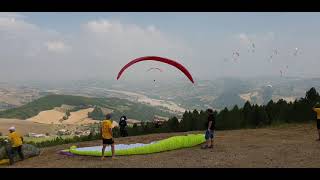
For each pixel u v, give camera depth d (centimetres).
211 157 1623
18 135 1869
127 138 2602
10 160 1794
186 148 1947
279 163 1423
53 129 17488
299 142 1998
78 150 1947
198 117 3097
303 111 2889
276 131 2575
